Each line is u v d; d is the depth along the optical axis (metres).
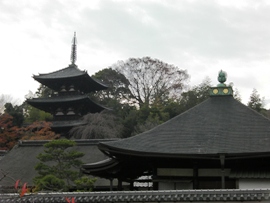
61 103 64.75
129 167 22.12
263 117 21.45
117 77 86.25
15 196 17.59
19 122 63.84
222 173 18.09
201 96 74.19
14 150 39.09
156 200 17.06
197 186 19.56
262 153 17.98
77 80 65.75
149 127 62.88
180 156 18.80
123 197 17.45
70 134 63.25
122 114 75.06
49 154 29.84
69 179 30.38
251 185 18.94
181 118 22.08
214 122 21.41
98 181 30.42
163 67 87.44
